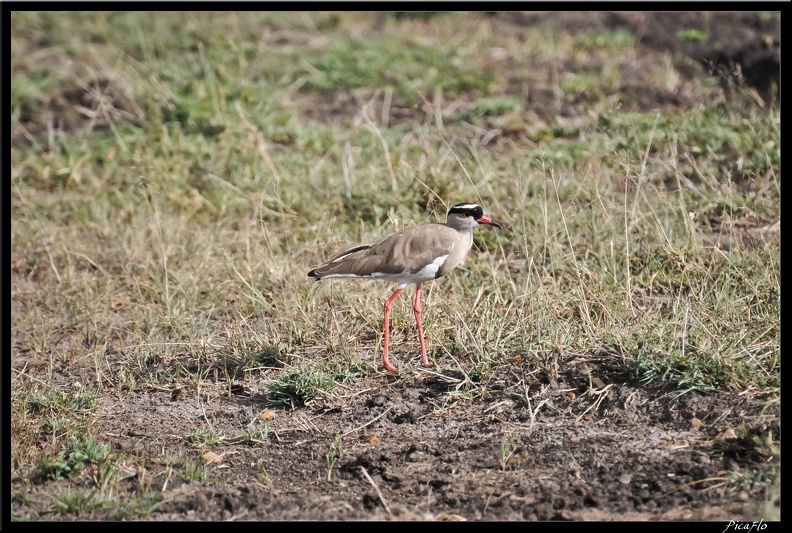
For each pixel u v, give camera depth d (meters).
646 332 10.59
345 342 11.52
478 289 12.41
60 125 18.53
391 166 15.10
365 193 15.00
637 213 13.45
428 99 18.56
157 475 9.26
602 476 8.66
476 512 8.27
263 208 14.77
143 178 16.17
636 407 9.64
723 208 13.91
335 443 9.53
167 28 22.34
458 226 11.59
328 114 18.48
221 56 20.34
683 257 12.38
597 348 10.65
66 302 13.41
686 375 9.70
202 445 9.80
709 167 15.12
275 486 8.99
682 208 13.11
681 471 8.55
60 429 10.22
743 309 11.09
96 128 18.41
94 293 13.56
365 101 18.78
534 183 14.50
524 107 18.00
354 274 11.18
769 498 8.01
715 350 10.01
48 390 11.16
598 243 13.02
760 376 9.58
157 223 14.43
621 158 14.39
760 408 9.14
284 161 16.48
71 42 21.83
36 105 19.06
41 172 16.92
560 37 21.08
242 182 15.87
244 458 9.56
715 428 9.07
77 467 9.31
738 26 19.91
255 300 12.65
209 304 12.98
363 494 8.72
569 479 8.67
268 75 19.81
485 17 22.89
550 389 10.15
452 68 19.64
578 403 9.89
